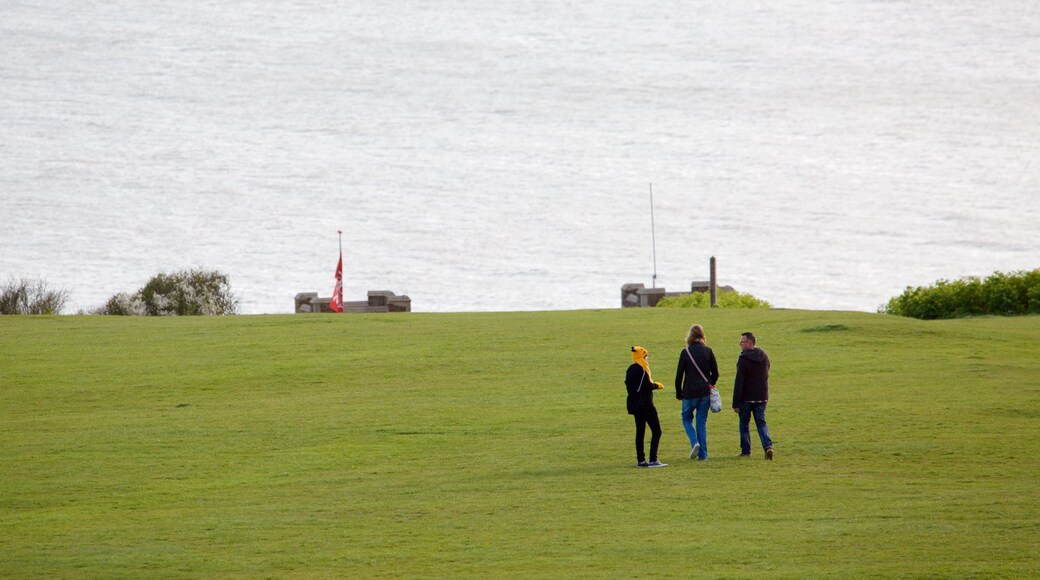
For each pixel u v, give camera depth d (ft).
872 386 362.53
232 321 561.84
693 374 271.28
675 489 240.94
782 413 325.01
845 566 181.78
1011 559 183.32
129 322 569.64
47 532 221.87
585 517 220.43
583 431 315.78
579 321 535.60
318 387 400.26
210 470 281.13
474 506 232.53
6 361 457.68
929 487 236.22
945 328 480.23
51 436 327.47
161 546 207.82
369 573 186.70
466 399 368.68
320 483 262.26
